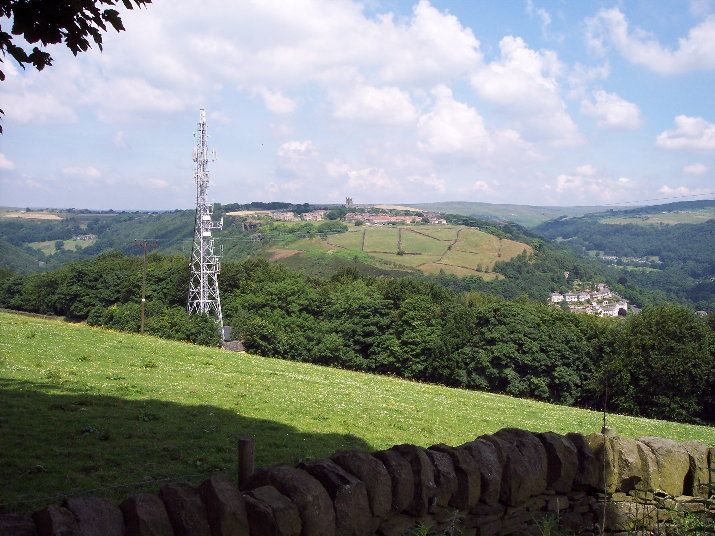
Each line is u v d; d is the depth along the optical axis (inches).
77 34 319.6
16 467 458.9
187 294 3341.5
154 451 546.9
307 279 3673.7
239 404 840.9
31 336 1227.2
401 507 283.7
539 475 332.5
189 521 219.6
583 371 2449.6
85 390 778.8
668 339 2230.6
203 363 1258.0
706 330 2287.2
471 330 2642.7
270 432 692.1
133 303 3257.9
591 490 353.1
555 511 341.4
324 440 692.1
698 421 2193.7
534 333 2498.8
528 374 2517.2
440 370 2600.9
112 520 209.6
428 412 1051.9
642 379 2230.6
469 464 308.0
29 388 742.5
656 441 366.9
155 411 711.7
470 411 1166.3
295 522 238.4
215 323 2915.8
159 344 1465.3
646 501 347.3
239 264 3585.1
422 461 294.5
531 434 347.6
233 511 225.3
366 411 949.2
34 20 306.7
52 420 603.8
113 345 1296.8
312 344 2864.2
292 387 1103.6
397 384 1624.0
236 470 518.6
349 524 258.4
